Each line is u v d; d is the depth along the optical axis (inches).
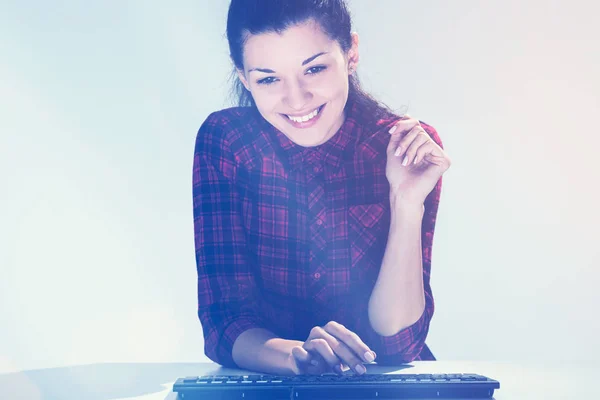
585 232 124.7
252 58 48.7
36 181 125.2
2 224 124.2
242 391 32.7
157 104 124.4
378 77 115.8
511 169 124.3
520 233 124.0
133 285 123.6
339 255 58.9
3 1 125.7
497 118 123.1
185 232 123.4
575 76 122.9
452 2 119.8
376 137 60.0
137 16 125.0
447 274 123.5
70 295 123.6
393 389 32.9
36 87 126.0
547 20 123.1
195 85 122.9
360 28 115.2
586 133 124.0
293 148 58.7
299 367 42.0
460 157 123.2
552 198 124.3
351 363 40.3
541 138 124.5
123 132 125.1
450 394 32.9
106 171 125.0
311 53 47.9
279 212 59.1
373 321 53.7
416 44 119.3
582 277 124.8
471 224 124.2
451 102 122.3
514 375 42.2
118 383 39.2
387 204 59.6
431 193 58.9
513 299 124.2
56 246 124.5
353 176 59.4
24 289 123.0
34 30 126.0
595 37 123.3
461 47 122.0
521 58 123.0
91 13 126.1
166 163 124.0
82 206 124.9
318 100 49.9
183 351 122.2
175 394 34.9
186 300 122.6
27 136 125.4
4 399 33.7
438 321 123.2
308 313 59.5
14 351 121.3
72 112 125.6
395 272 53.1
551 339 124.0
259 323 52.7
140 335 123.7
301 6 46.9
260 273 59.5
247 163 59.0
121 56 125.3
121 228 124.6
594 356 123.8
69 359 121.9
